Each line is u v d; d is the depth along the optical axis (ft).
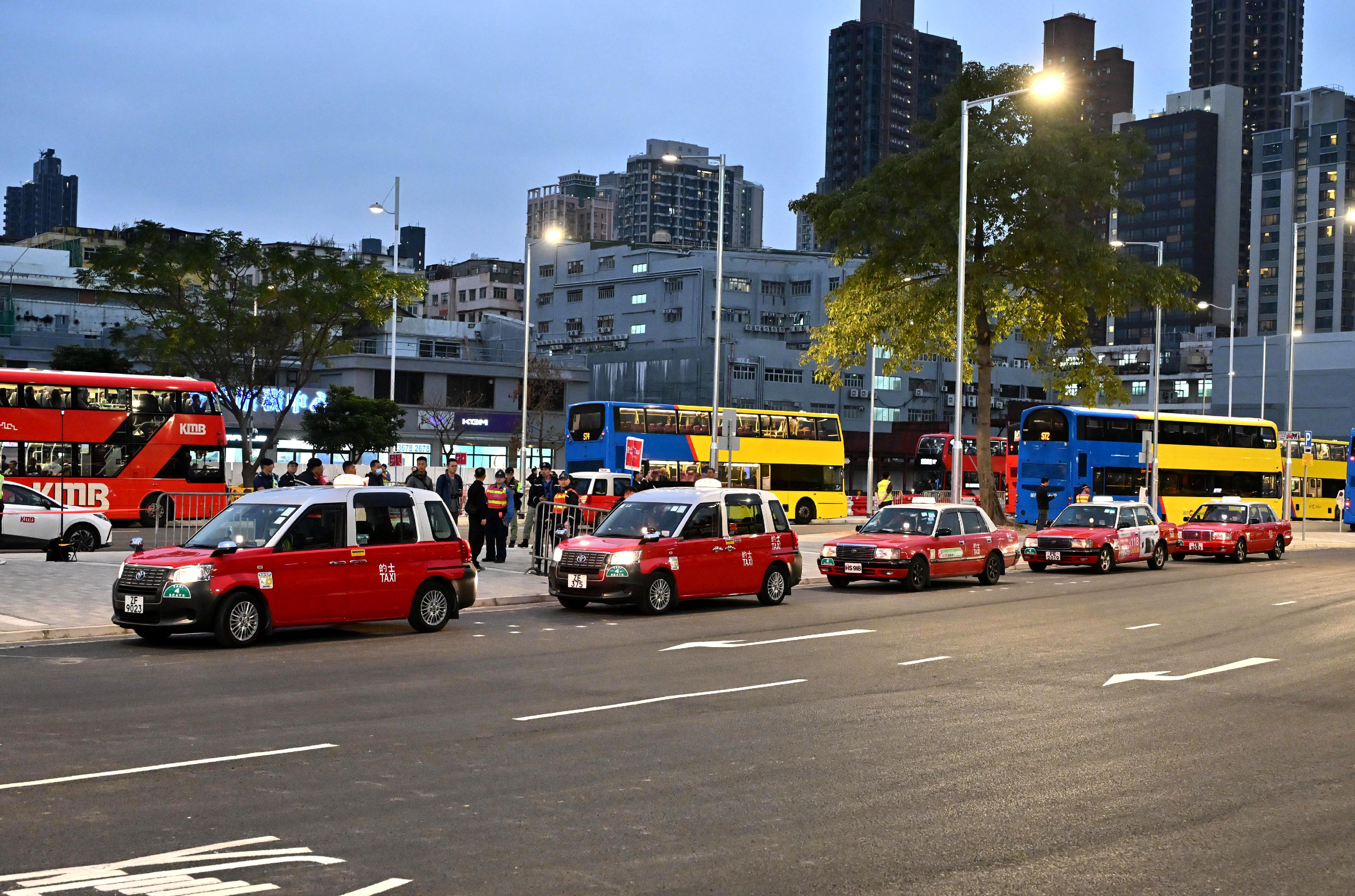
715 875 20.45
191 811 23.94
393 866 20.62
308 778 26.81
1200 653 50.90
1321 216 551.59
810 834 23.04
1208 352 421.59
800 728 33.60
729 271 336.90
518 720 34.19
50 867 20.20
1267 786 27.53
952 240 137.18
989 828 23.77
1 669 42.19
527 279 169.07
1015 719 35.40
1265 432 174.60
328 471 187.01
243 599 48.96
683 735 32.32
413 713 34.96
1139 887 20.27
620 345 350.64
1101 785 27.48
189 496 88.94
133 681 39.99
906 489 300.61
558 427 264.52
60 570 73.41
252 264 142.82
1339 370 300.81
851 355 151.74
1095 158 140.15
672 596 63.98
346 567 51.80
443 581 55.62
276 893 19.15
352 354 240.32
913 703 37.83
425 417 237.66
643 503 67.15
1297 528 202.18
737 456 164.55
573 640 52.85
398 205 171.73
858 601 72.18
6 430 106.52
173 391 114.32
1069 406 151.43
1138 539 103.14
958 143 138.92
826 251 363.35
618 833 22.89
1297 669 46.34
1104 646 52.54
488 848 21.75
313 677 41.68
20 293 248.93
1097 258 137.18
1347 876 21.03
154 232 139.03
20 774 26.84
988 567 85.35
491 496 89.66
